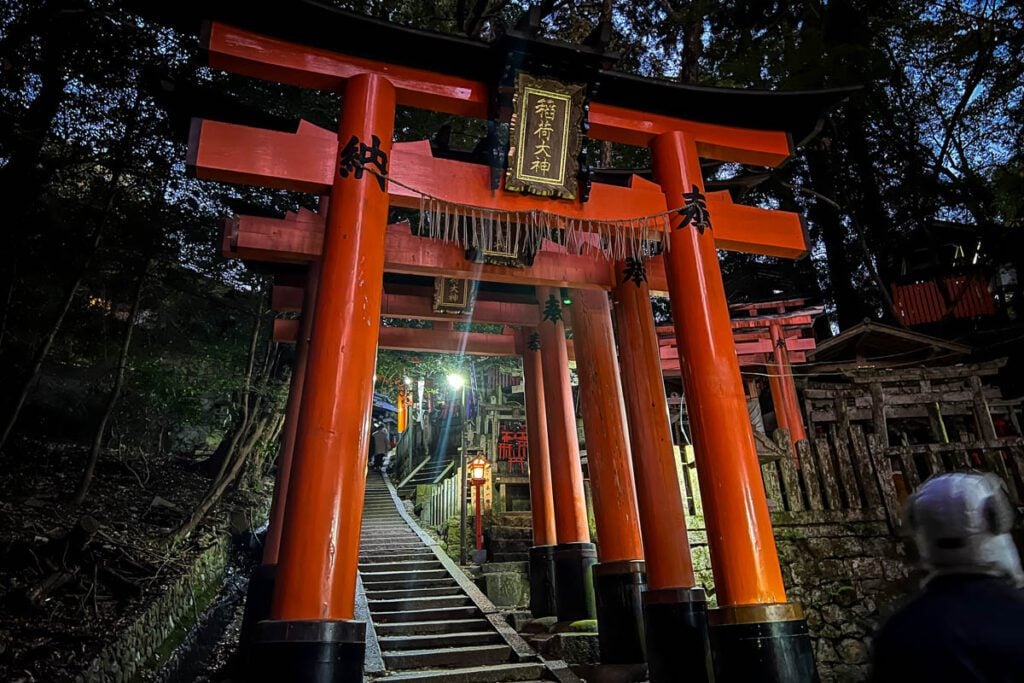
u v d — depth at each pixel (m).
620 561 8.41
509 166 6.67
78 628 7.16
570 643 8.55
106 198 9.82
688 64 16.00
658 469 7.74
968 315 21.86
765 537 5.98
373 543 14.84
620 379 9.20
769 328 15.40
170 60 10.51
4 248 9.06
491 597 12.00
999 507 1.88
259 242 8.10
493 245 8.27
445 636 8.78
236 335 14.66
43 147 9.85
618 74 7.06
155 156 10.46
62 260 10.37
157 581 9.36
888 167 22.08
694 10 15.59
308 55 6.35
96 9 9.06
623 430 9.18
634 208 7.25
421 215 6.55
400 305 10.85
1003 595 1.71
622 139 7.68
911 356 17.00
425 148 6.69
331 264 5.68
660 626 7.07
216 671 9.05
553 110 6.68
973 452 10.56
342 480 5.01
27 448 12.63
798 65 18.47
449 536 16.00
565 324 12.43
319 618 4.60
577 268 8.86
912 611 1.78
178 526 11.39
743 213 7.84
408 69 6.65
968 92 17.84
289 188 6.21
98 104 9.86
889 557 9.63
